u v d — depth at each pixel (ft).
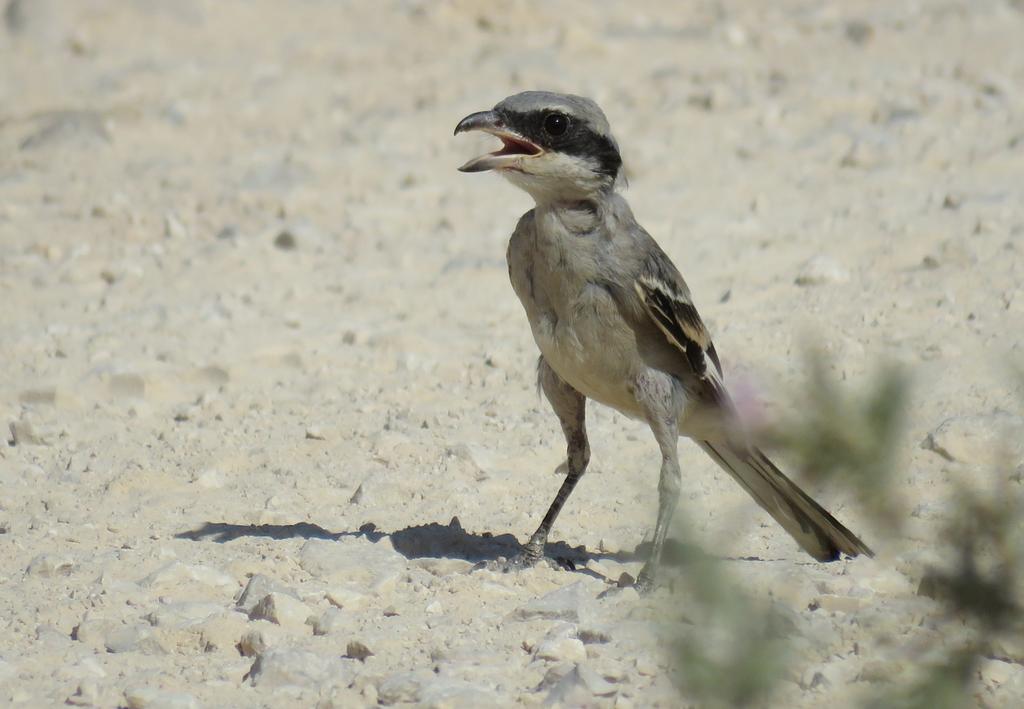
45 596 31.12
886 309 47.16
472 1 88.74
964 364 42.47
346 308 52.08
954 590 20.07
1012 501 20.51
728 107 71.26
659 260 32.04
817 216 57.36
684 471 38.29
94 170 68.08
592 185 31.55
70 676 27.09
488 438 40.98
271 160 68.39
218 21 90.58
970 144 63.93
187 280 55.36
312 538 34.04
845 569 31.09
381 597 30.81
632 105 72.79
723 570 21.01
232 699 26.25
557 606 29.32
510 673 26.73
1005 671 25.25
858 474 19.02
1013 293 46.91
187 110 74.79
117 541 34.65
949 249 50.78
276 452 40.29
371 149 69.10
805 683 25.35
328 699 25.72
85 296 53.98
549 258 31.76
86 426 42.70
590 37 82.64
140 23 89.51
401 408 43.45
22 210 63.26
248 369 46.68
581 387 32.78
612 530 35.50
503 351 46.91
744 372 42.32
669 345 32.09
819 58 79.36
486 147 68.74
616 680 26.20
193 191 64.69
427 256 56.85
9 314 52.24
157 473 38.52
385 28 89.10
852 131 66.85
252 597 30.14
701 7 92.17
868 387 19.98
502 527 35.55
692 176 63.31
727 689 20.62
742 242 55.16
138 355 47.70
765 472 32.58
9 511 36.91
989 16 84.17
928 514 32.96
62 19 89.04
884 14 86.74
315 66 82.89
